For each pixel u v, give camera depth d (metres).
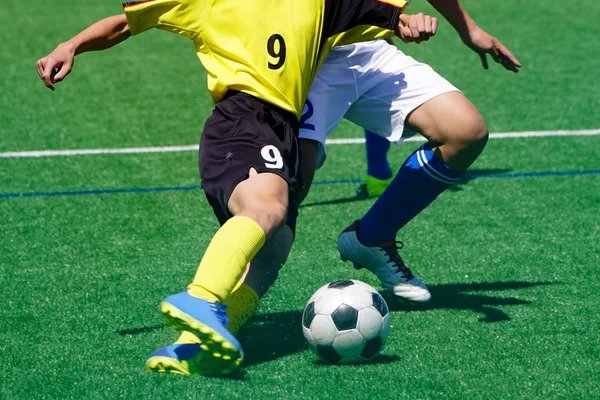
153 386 6.89
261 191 6.73
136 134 15.47
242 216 6.60
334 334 7.07
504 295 8.91
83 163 13.85
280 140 7.18
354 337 7.07
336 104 8.12
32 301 8.84
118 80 19.12
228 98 7.39
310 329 7.16
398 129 8.17
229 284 6.45
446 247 10.37
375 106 8.22
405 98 8.04
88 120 16.28
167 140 15.12
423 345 7.69
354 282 7.33
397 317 8.38
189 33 7.48
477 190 12.45
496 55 8.39
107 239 10.70
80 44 7.45
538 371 7.19
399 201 8.41
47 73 7.33
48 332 8.08
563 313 8.41
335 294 7.18
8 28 23.88
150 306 8.70
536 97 17.38
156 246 10.48
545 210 11.62
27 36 23.00
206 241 10.64
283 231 7.58
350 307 7.10
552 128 15.47
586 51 20.86
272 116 7.26
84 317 8.42
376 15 7.48
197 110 17.00
